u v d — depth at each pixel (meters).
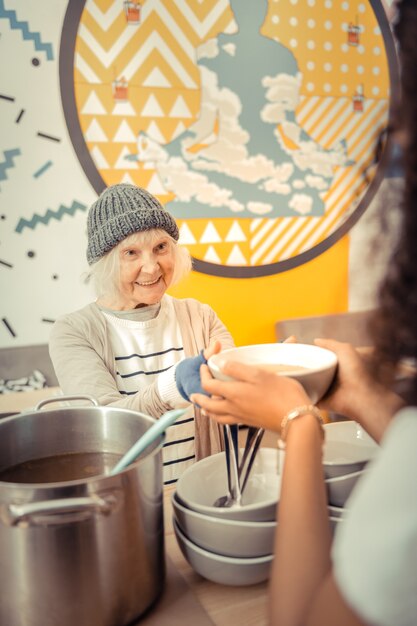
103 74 2.45
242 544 0.65
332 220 2.99
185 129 2.62
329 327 2.80
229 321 2.85
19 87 2.35
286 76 2.76
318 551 0.48
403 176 0.42
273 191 2.84
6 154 2.39
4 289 2.48
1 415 1.10
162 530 0.65
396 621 0.35
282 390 0.62
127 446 0.75
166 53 2.52
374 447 0.88
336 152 2.93
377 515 0.36
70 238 2.54
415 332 0.42
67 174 2.48
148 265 1.36
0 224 2.43
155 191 2.62
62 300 2.58
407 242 0.42
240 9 2.60
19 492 0.52
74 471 0.72
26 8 2.30
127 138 2.54
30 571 0.54
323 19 2.77
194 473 0.80
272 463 0.84
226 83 2.65
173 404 1.09
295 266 2.93
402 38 0.41
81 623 0.56
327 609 0.39
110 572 0.57
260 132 2.76
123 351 1.42
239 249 2.82
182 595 0.67
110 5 2.40
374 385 0.72
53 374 2.49
